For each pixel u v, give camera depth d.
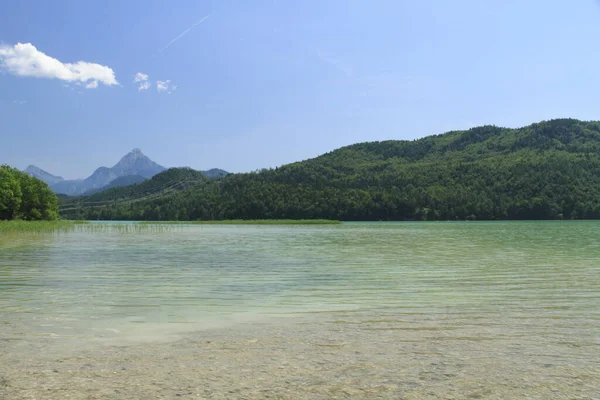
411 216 156.38
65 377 7.16
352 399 6.31
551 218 146.12
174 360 8.02
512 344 8.95
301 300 13.81
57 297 14.37
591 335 9.62
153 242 41.53
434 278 18.11
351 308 12.59
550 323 10.69
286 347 8.80
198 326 10.62
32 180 100.94
